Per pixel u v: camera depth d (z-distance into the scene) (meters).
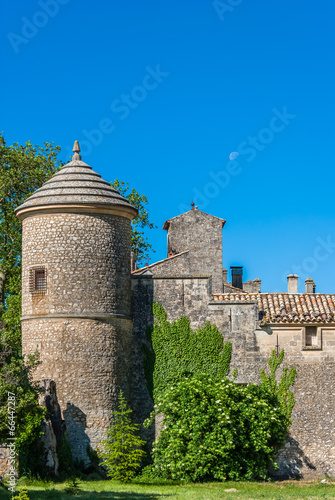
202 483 33.28
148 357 37.34
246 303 37.69
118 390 35.81
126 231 37.22
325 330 37.50
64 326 35.22
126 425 34.25
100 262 35.84
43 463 31.83
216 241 55.28
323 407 36.84
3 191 50.34
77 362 35.03
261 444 34.38
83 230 35.78
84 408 34.81
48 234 35.84
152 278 37.94
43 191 36.50
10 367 30.77
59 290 35.41
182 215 55.59
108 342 35.69
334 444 36.50
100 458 34.53
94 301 35.53
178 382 36.94
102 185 36.81
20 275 49.06
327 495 29.50
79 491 28.28
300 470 36.22
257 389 36.38
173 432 34.12
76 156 38.19
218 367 37.19
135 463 33.59
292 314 37.62
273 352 37.28
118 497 27.34
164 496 28.12
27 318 35.91
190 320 37.66
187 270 54.19
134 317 37.69
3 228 50.22
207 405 34.38
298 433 36.62
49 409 33.44
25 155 53.09
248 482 33.81
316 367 37.19
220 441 33.66
